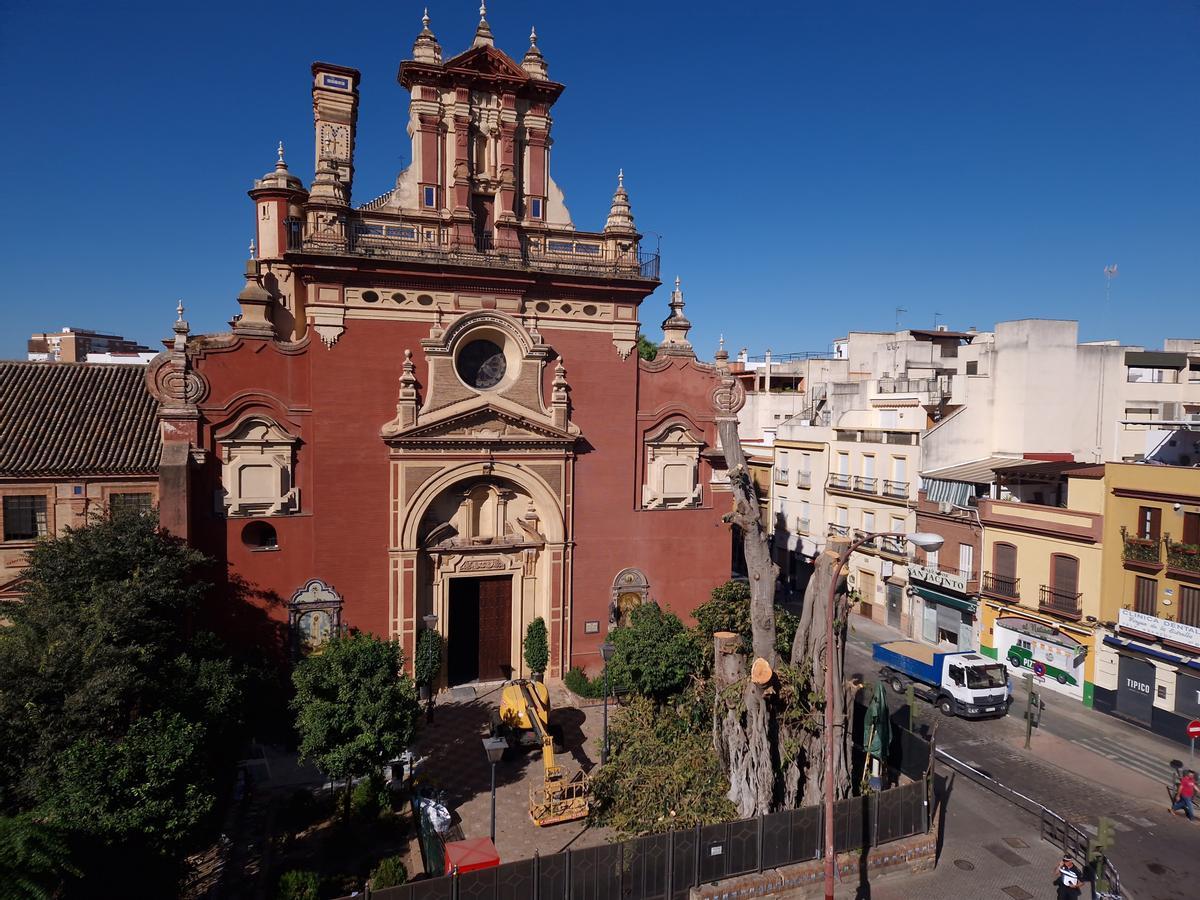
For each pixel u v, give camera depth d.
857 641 39.34
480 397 28.11
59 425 26.84
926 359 55.06
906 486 40.41
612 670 24.91
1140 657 28.59
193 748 16.58
